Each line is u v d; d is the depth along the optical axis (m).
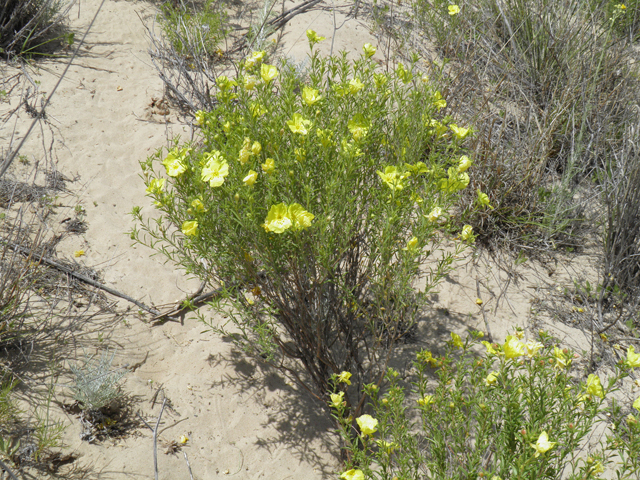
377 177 2.92
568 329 3.57
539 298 3.78
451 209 4.16
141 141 4.41
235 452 2.74
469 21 5.74
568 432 1.95
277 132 2.47
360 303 3.12
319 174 2.59
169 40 5.65
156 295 3.38
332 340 3.21
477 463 2.00
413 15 6.29
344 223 2.55
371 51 2.95
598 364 3.33
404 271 2.45
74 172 4.00
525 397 1.95
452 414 2.20
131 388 2.86
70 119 4.40
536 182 4.10
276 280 2.55
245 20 6.38
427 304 3.63
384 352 3.28
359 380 3.00
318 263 2.50
